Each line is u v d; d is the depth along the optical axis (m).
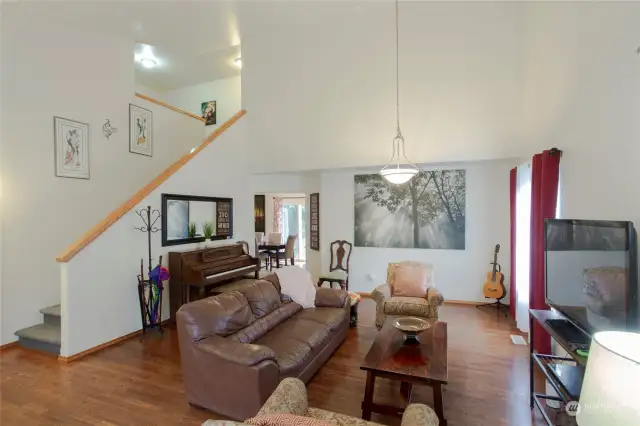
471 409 2.56
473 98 4.69
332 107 5.51
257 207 10.48
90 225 4.66
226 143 5.77
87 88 4.66
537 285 3.48
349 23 5.31
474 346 3.73
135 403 2.64
